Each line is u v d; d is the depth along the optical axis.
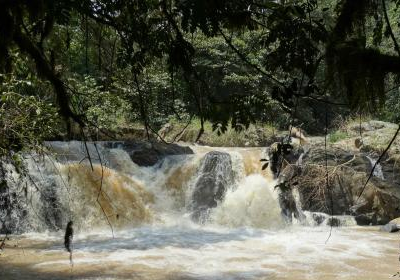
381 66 2.18
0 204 9.75
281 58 2.61
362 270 7.91
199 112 2.85
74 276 7.06
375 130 15.60
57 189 10.69
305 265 8.18
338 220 12.80
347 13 2.47
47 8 2.63
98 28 3.89
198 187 13.16
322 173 12.99
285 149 2.80
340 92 2.41
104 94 4.43
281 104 2.58
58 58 4.20
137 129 15.03
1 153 5.13
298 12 2.57
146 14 3.02
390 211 13.18
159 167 13.70
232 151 14.47
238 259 8.53
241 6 2.63
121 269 7.56
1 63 2.94
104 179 11.74
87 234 10.53
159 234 10.74
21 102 4.83
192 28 2.60
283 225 12.62
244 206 12.82
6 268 7.36
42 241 9.41
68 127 3.39
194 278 7.23
